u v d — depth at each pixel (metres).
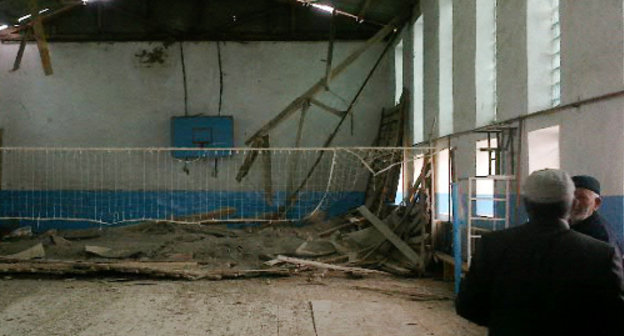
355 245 11.11
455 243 7.32
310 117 15.94
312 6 15.84
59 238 12.13
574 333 1.94
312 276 9.41
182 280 9.23
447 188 10.70
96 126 15.80
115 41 15.83
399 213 11.80
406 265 9.81
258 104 15.94
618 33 5.09
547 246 2.02
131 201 15.77
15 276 9.40
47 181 15.72
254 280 9.22
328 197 15.73
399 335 5.74
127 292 8.19
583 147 5.73
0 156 15.66
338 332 5.86
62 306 7.19
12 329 6.00
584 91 5.72
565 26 6.14
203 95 15.91
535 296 1.99
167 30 15.80
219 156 15.72
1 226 15.50
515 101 7.39
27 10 14.35
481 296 2.16
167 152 15.78
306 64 16.00
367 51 15.91
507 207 7.05
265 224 15.43
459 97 9.48
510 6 7.53
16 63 13.05
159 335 5.77
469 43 8.95
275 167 15.84
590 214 3.25
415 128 12.73
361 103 15.91
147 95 15.88
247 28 15.94
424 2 11.75
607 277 1.93
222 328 6.05
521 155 7.14
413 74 12.80
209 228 14.30
